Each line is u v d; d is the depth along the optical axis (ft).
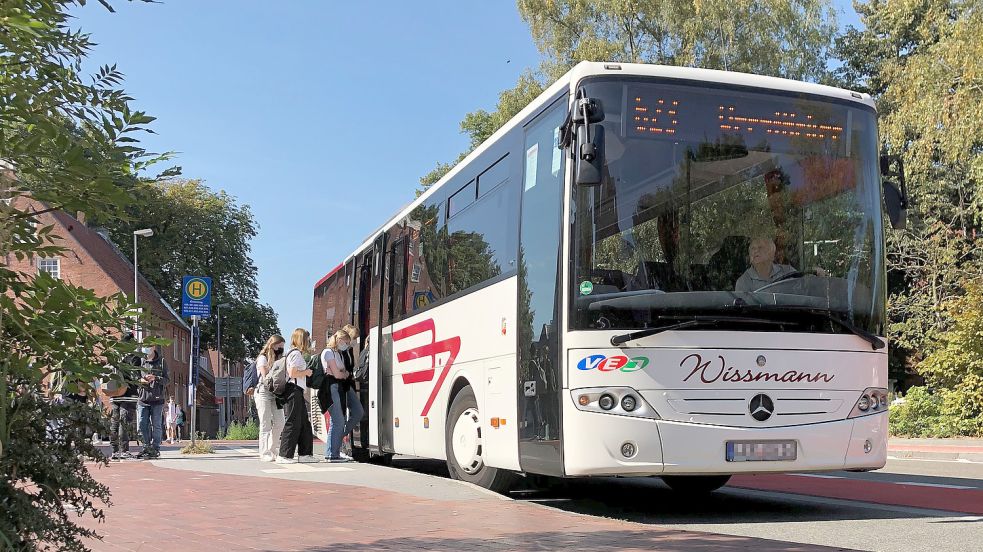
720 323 26.71
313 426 62.69
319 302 70.90
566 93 28.50
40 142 12.22
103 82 13.05
